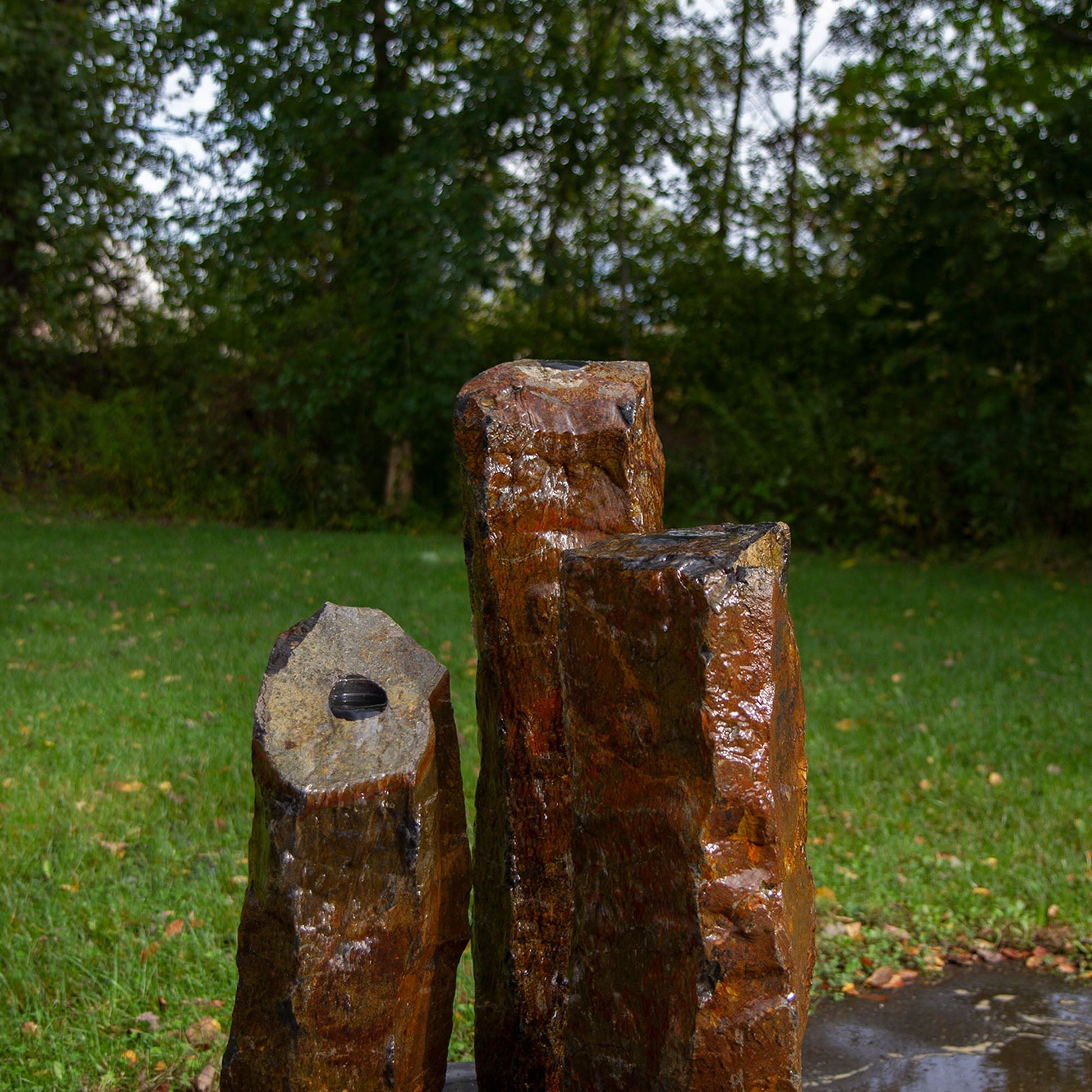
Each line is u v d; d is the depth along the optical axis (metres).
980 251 13.57
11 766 5.21
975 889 4.29
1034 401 13.73
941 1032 3.43
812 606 10.21
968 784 5.30
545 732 2.20
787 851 1.81
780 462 15.03
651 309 17.39
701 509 15.65
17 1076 3.03
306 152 15.23
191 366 17.64
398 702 1.93
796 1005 1.67
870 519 14.71
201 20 14.88
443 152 14.37
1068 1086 3.11
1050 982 3.74
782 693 1.85
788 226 18.16
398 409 15.12
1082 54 14.28
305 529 15.95
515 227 14.70
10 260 16.94
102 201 17.30
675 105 18.14
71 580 10.07
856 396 15.58
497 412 2.18
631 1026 1.75
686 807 1.70
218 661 7.20
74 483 16.59
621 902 1.78
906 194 13.80
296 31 15.02
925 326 14.38
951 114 14.08
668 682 1.72
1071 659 7.85
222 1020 3.32
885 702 6.71
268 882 1.80
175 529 14.73
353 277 15.68
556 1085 2.21
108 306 17.72
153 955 3.62
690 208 17.77
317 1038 1.80
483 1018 2.35
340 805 1.79
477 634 2.29
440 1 15.50
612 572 1.78
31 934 3.73
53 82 16.02
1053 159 12.92
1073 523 13.60
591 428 2.22
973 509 13.70
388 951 1.83
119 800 4.89
